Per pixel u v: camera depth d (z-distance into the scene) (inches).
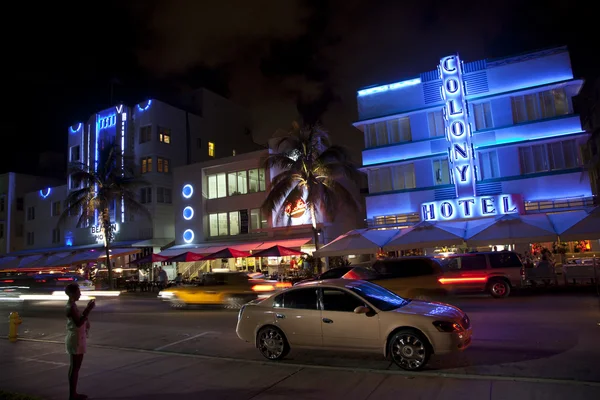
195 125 1670.8
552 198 933.8
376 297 323.9
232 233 1330.0
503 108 996.6
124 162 1402.6
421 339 286.5
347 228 1301.7
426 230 870.4
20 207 1998.0
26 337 507.2
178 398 261.4
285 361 332.8
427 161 1053.8
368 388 258.7
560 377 259.1
